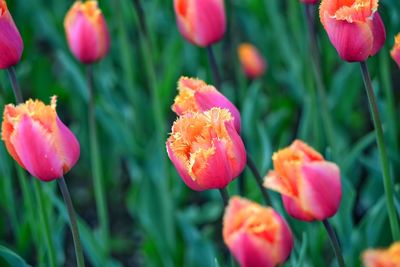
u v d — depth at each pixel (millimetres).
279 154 1094
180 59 1903
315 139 1558
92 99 1485
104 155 1922
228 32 2164
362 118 1973
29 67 1852
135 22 1968
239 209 1049
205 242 1518
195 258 1525
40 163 1099
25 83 2178
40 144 1091
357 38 1103
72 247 1852
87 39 1413
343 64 1802
